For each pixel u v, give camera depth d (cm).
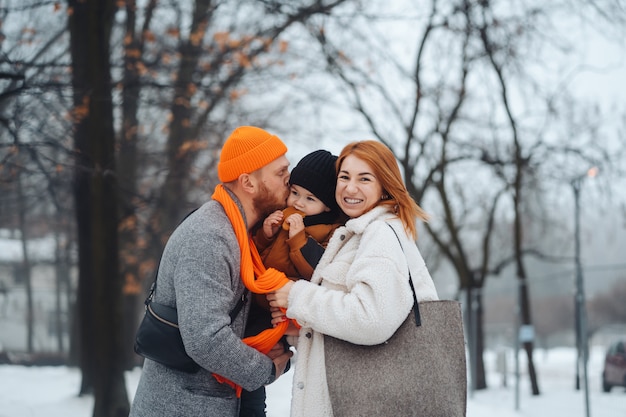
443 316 242
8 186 974
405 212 260
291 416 249
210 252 241
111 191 784
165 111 1110
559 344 1881
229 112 1193
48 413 843
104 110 761
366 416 232
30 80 667
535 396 1166
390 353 237
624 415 820
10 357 2625
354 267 240
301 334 256
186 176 1080
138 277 1583
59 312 3400
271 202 269
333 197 285
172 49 995
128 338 1476
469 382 1431
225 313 239
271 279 253
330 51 1133
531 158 1462
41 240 3133
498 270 1639
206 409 247
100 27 760
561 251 2094
